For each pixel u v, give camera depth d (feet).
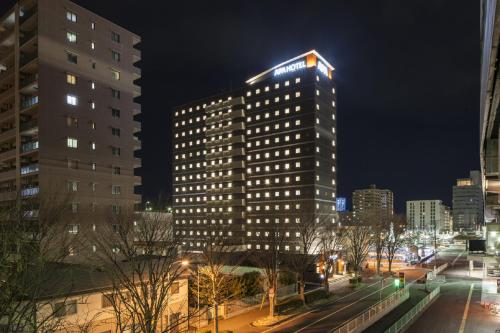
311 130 316.60
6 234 63.87
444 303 146.92
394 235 290.76
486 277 217.97
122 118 194.80
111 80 191.52
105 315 85.56
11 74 179.63
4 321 63.93
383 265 271.90
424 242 484.33
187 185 407.85
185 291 109.09
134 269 75.82
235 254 203.92
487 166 87.66
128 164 195.21
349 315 127.24
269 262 145.07
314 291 159.94
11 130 177.58
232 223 347.77
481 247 227.20
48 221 102.53
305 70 325.21
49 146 165.07
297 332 107.65
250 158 352.90
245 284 142.31
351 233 255.91
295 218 263.70
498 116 66.95
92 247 129.59
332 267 214.69
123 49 198.49
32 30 174.81
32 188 156.46
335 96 352.28
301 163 319.06
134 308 65.10
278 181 331.36
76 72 177.17
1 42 187.11
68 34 176.04
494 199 143.74
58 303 74.33
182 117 419.95
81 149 176.45
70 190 157.38
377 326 114.93
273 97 342.85
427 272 231.50
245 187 354.13
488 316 126.21
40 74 164.76
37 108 166.09
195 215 394.93
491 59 40.47
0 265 58.44
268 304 138.72
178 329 97.91
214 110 387.14
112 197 185.68
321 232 237.66
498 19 31.60
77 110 176.45
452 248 481.46
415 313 126.31
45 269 70.18
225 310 122.72
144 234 112.98
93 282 87.92
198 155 402.11
